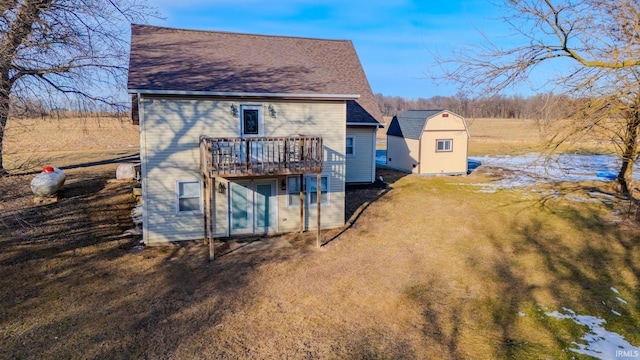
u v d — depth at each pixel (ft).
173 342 23.06
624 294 29.43
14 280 29.99
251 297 28.86
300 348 22.85
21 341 22.58
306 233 43.34
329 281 31.68
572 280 31.89
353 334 24.40
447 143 73.87
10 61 37.96
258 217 42.73
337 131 44.34
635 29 27.32
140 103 36.96
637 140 39.24
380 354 22.34
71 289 29.12
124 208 47.44
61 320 24.98
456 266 34.78
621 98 32.01
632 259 35.60
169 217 39.14
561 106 34.88
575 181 66.90
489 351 22.57
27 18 40.32
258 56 49.78
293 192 43.73
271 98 40.83
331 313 26.89
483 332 24.67
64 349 22.02
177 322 25.25
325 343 23.39
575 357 21.86
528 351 22.50
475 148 115.03
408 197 57.52
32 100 41.19
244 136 40.63
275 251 37.91
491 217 48.47
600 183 64.59
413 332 24.67
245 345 23.02
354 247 39.17
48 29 44.52
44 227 40.40
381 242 40.55
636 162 41.06
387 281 31.81
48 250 35.63
